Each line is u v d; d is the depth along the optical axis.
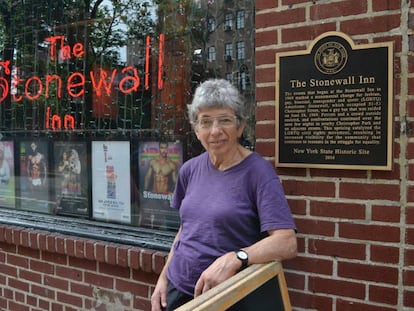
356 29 2.09
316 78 2.18
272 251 1.72
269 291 1.62
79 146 3.37
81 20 3.41
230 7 2.68
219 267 1.68
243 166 1.90
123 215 3.15
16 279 3.46
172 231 2.93
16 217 3.60
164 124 2.99
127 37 3.18
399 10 2.01
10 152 3.79
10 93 3.78
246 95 2.60
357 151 2.10
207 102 1.87
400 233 2.04
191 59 2.88
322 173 2.20
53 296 3.25
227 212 1.84
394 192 2.05
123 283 2.90
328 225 2.20
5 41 3.80
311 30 2.19
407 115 2.01
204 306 1.31
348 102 2.11
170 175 2.95
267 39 2.31
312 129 2.20
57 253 3.20
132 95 3.14
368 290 2.12
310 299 2.26
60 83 3.51
